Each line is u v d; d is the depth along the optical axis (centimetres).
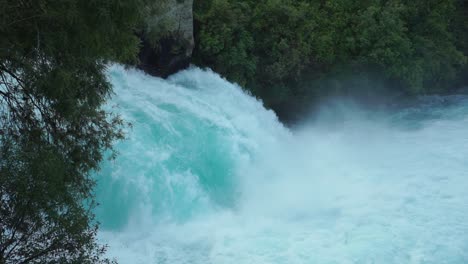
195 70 2248
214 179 1788
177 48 2139
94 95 977
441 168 1981
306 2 2781
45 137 958
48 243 830
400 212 1636
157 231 1520
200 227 1569
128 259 1361
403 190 1800
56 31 861
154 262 1357
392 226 1548
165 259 1374
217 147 1834
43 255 826
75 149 983
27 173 798
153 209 1553
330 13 2808
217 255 1399
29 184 788
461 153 2127
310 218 1628
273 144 2134
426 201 1705
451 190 1781
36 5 812
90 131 1020
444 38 2936
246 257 1391
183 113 1873
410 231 1516
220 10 2295
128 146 1596
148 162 1587
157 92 1973
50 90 866
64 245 835
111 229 1496
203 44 2278
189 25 2152
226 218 1641
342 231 1529
